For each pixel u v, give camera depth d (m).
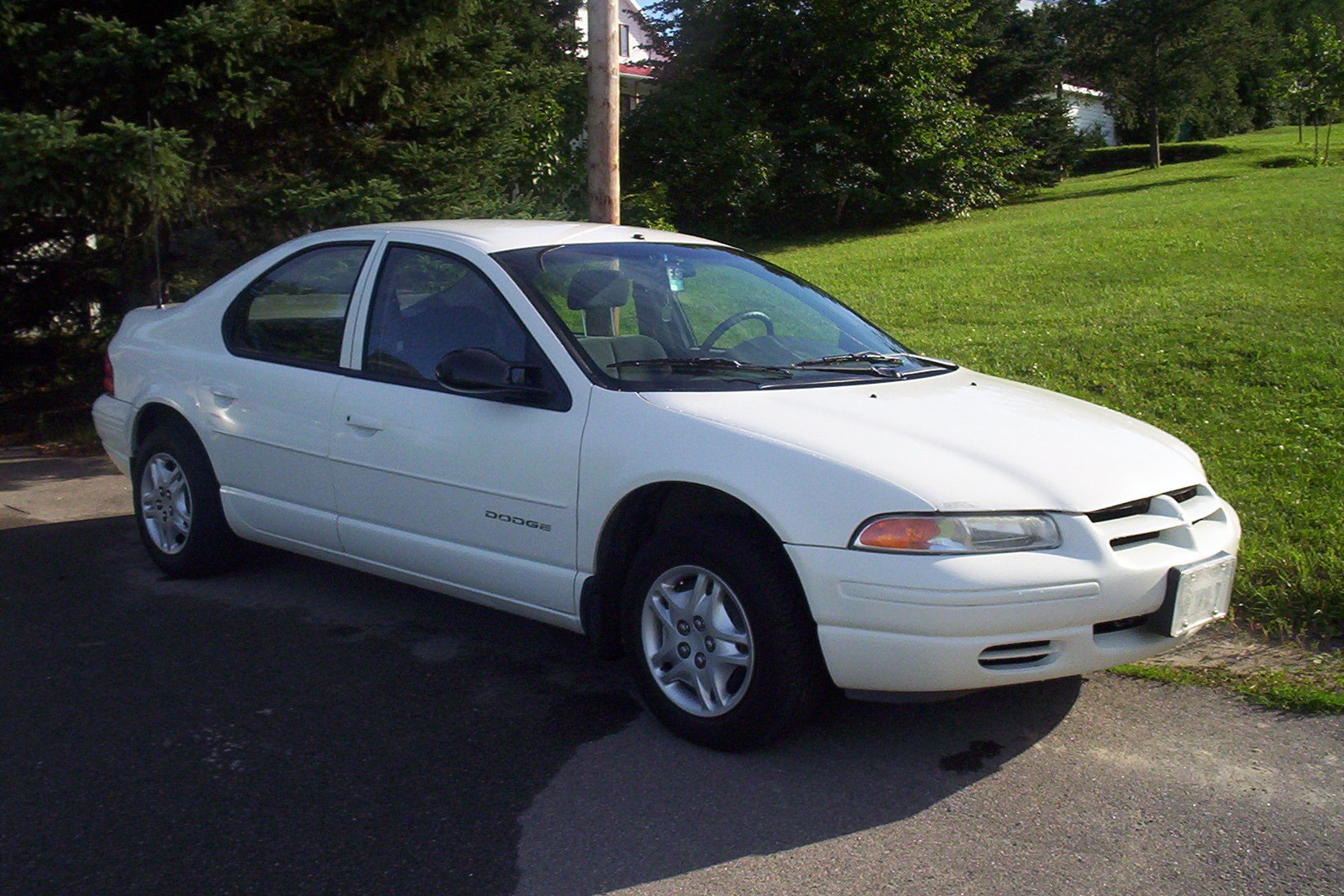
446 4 9.34
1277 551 5.11
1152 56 39.66
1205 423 7.00
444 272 4.61
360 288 4.86
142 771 3.67
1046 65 37.75
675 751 3.79
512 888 3.02
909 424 3.75
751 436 3.63
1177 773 3.61
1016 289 12.88
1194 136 61.19
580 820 3.36
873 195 27.38
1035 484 3.49
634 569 3.89
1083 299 11.70
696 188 26.61
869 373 4.32
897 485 3.38
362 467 4.63
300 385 4.90
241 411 5.14
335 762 3.72
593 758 3.74
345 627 4.98
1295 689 4.11
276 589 5.48
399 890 3.01
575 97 18.36
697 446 3.68
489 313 4.40
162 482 5.60
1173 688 4.23
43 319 10.84
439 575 4.50
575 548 4.00
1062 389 8.00
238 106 8.70
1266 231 15.43
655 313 4.53
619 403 3.94
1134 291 11.79
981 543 3.34
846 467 3.46
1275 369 7.86
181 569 5.55
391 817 3.38
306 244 5.23
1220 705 4.09
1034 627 3.35
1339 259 12.49
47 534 6.58
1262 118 63.53
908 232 25.89
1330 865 3.08
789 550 3.46
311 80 9.20
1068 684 4.28
